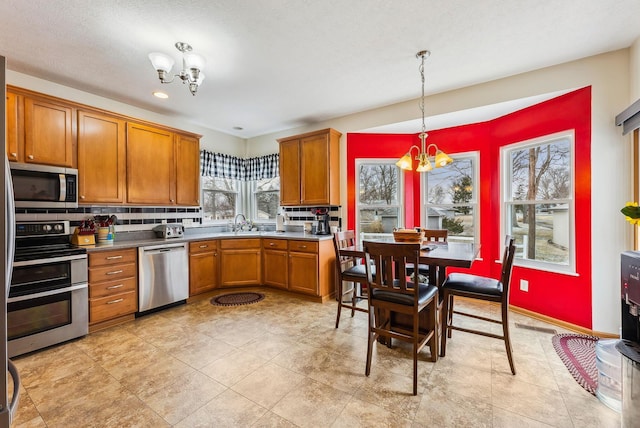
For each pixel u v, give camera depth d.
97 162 3.01
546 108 2.89
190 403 1.70
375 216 4.18
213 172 4.57
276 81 3.00
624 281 1.47
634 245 2.36
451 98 3.24
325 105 3.68
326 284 3.70
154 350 2.35
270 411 1.63
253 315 3.14
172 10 1.92
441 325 2.32
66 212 2.97
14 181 2.45
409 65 2.69
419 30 2.17
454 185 3.82
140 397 1.75
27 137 2.55
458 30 2.17
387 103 3.62
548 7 1.92
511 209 3.34
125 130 3.25
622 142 2.40
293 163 4.17
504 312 2.03
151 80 2.95
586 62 2.54
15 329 2.22
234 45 2.35
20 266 2.24
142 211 3.64
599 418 1.56
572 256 2.72
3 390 0.72
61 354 2.28
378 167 4.15
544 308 2.94
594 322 2.55
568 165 2.81
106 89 3.16
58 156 2.73
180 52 2.45
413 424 1.53
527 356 2.22
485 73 2.84
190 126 4.33
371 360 2.06
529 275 3.08
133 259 3.00
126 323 2.92
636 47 2.27
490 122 3.51
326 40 2.29
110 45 2.33
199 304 3.51
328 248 3.75
